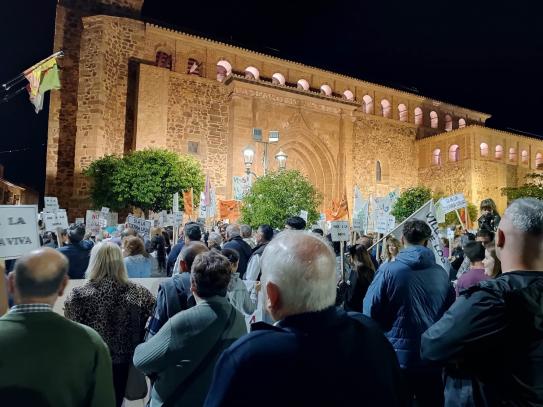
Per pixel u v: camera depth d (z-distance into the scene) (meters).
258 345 1.83
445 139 41.50
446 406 2.60
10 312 2.42
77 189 28.34
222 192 32.62
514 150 43.00
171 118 31.48
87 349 2.47
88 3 32.66
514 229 2.39
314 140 35.97
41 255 2.49
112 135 29.83
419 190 35.84
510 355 2.21
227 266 3.26
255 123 33.34
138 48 31.06
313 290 1.94
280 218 22.20
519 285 2.24
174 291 4.18
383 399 1.95
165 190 25.91
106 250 4.38
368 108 41.00
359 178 38.81
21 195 43.72
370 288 4.55
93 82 29.00
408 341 4.27
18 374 2.24
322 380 1.82
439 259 6.87
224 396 1.77
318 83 38.38
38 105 20.77
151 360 3.03
